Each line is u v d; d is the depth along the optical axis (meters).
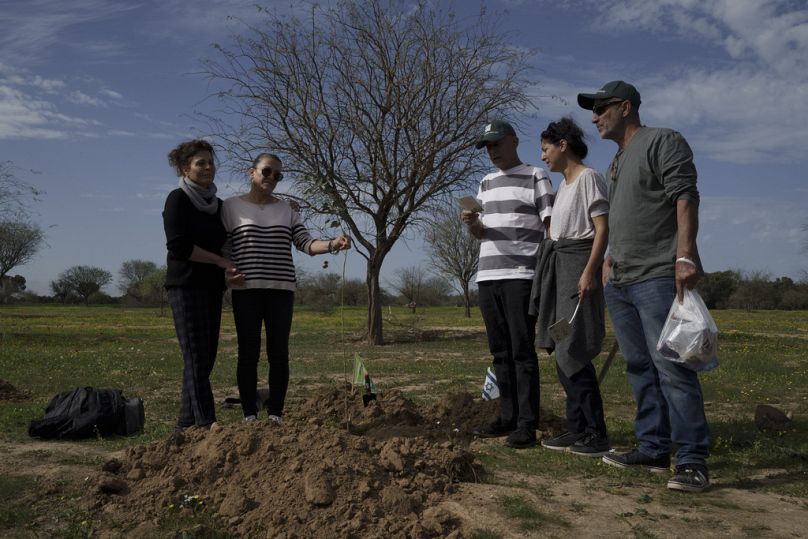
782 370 11.40
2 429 5.29
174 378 9.61
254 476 3.34
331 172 20.11
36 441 4.87
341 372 10.85
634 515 3.14
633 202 3.94
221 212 4.68
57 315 52.81
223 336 23.97
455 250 44.09
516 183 4.87
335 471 3.24
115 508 3.21
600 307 4.45
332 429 3.74
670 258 3.84
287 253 4.70
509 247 4.79
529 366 4.73
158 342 20.47
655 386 4.07
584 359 4.41
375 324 21.02
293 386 8.74
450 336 24.19
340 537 2.84
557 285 4.54
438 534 2.91
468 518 3.07
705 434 3.66
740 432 5.08
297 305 57.25
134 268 114.88
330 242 4.62
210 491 3.33
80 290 99.19
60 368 11.04
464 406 5.55
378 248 21.16
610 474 3.92
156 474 3.54
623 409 6.85
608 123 4.09
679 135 3.80
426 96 20.70
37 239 40.31
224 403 6.79
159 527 2.97
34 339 20.77
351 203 20.56
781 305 68.88
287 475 3.27
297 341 21.91
